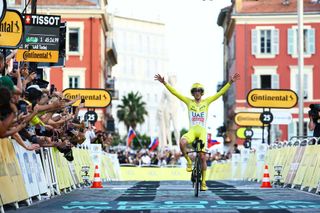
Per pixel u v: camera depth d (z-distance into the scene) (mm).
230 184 46594
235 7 134625
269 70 133250
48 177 30266
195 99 31094
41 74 43156
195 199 27188
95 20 130125
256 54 133500
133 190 35844
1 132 19016
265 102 59344
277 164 46094
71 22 129750
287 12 133000
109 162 66000
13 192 22484
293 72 133125
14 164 23672
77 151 43844
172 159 108688
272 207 22531
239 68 133875
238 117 74562
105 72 154250
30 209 22219
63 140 33500
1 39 27953
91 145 54688
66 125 34719
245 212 20406
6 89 18609
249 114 74312
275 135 113312
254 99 59406
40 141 26828
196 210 21188
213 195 30172
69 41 130000
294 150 40781
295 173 39188
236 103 133250
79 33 129625
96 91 58875
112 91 165000
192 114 30906
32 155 27219
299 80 66188
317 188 32156
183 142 30422
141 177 77812
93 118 59094
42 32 37969
